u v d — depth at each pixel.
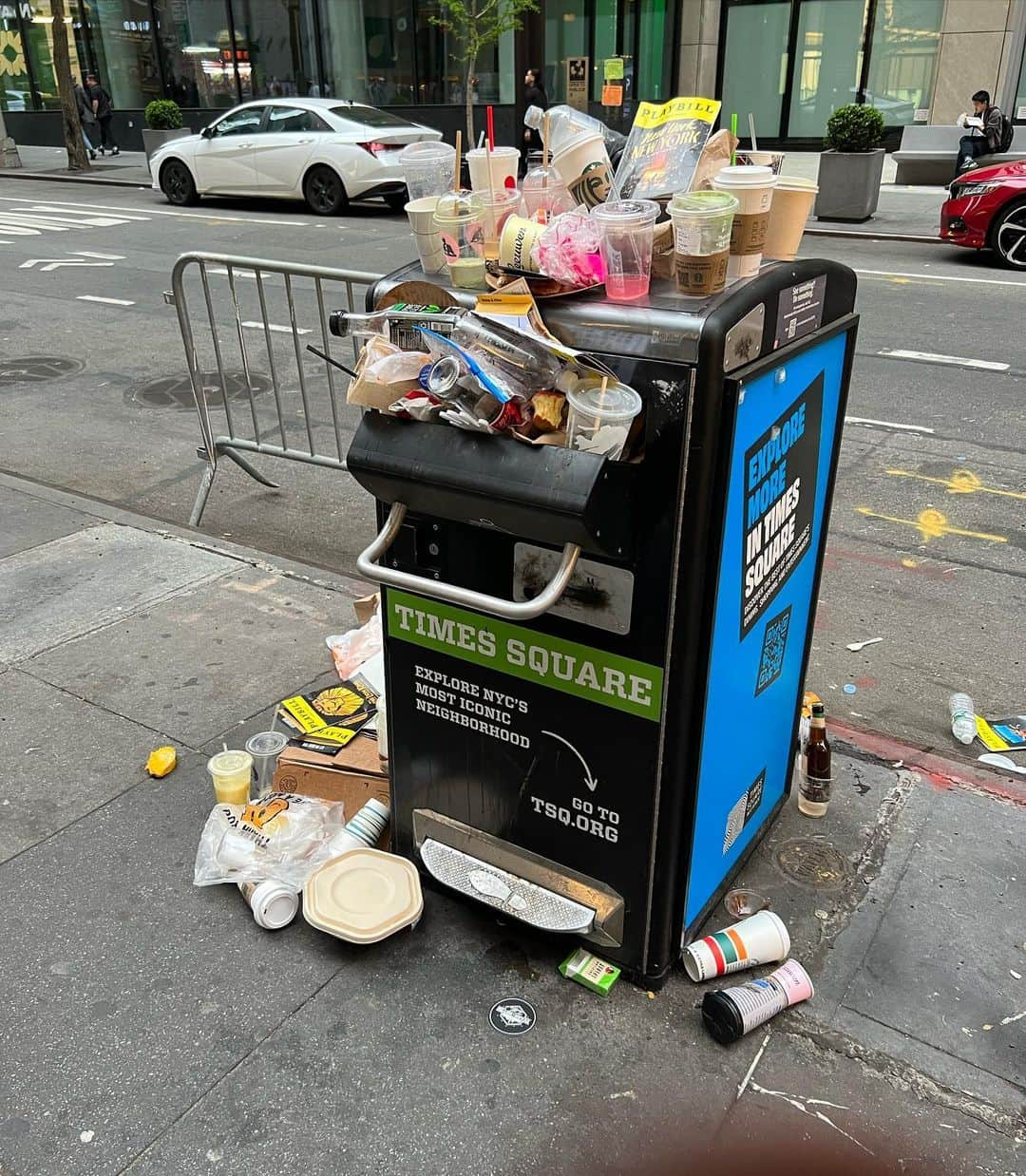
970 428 6.21
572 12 19.47
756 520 2.05
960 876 2.64
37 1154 1.96
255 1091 2.08
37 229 14.09
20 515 4.94
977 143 13.94
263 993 2.31
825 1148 1.96
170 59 23.03
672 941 2.31
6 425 6.58
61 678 3.55
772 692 2.49
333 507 5.37
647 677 1.99
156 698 3.44
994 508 5.20
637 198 2.11
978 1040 2.18
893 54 17.92
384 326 2.10
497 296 1.83
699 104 2.10
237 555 4.52
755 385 1.87
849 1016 2.24
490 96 20.19
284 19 21.33
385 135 14.47
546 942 2.45
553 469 1.79
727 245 1.76
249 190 15.50
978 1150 1.96
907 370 7.23
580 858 2.28
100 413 6.80
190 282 10.50
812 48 18.55
